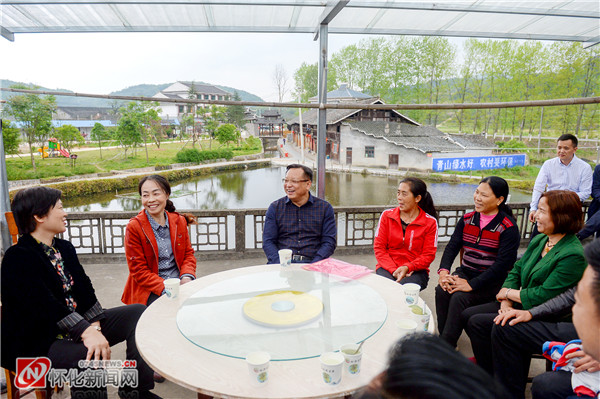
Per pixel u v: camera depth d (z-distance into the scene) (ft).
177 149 181.27
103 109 250.16
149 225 8.43
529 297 6.82
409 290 6.31
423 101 162.81
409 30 12.39
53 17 10.20
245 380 4.36
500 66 143.02
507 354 6.46
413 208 9.66
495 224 8.69
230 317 5.92
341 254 15.96
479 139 118.52
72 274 6.72
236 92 293.64
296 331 5.45
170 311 6.22
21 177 102.42
